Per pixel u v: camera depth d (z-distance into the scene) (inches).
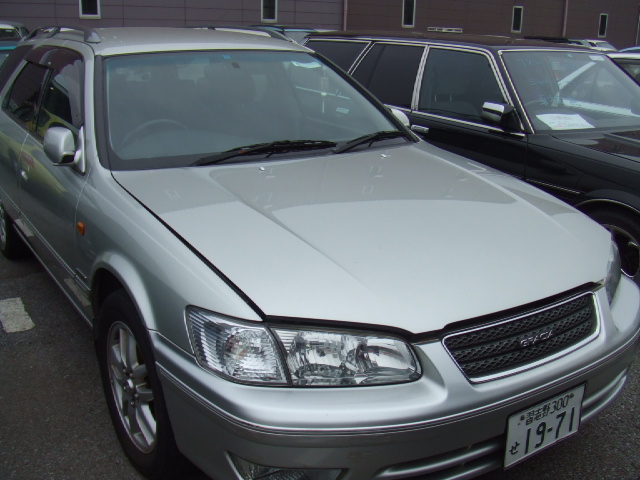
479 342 77.7
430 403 72.4
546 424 82.5
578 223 102.7
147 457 92.2
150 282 83.7
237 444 72.1
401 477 74.3
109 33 135.7
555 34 1283.2
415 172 114.9
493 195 107.0
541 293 82.5
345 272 79.3
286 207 94.9
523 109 173.0
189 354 76.6
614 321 91.4
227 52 133.8
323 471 72.7
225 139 116.7
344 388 72.4
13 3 749.3
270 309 73.7
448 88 194.9
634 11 1395.2
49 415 112.6
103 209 98.4
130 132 112.0
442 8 1096.2
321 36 246.4
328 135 127.7
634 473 99.2
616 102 189.5
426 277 80.3
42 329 143.9
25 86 155.6
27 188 138.1
